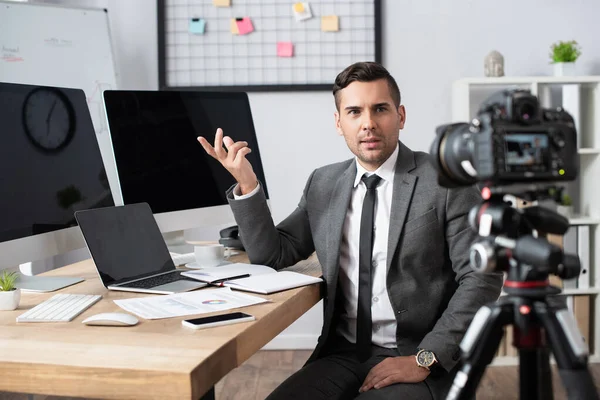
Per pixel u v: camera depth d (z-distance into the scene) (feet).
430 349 5.15
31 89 5.75
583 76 10.89
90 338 3.93
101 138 10.83
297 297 5.14
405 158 5.81
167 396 3.29
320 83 11.66
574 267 3.34
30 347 3.76
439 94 11.78
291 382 5.49
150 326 4.21
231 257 7.04
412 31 11.71
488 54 11.30
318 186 6.20
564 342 3.23
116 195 10.89
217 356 3.63
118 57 11.70
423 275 5.59
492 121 3.22
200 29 11.57
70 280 5.78
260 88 11.61
